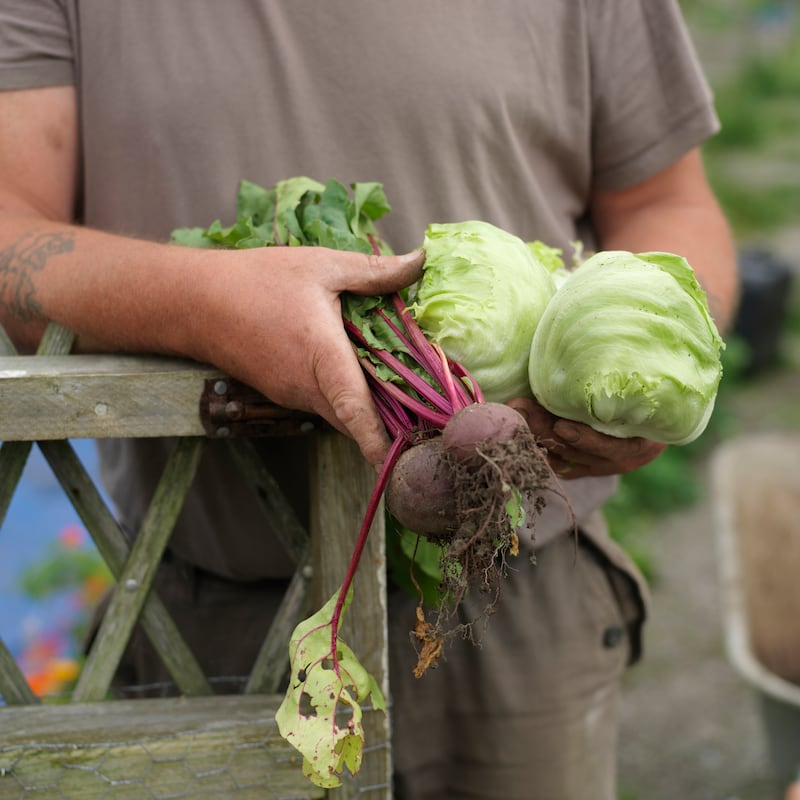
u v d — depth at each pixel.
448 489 1.20
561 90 1.82
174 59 1.67
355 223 1.53
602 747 2.05
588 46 1.84
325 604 1.33
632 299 1.28
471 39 1.71
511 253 1.38
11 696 1.52
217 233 1.53
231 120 1.67
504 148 1.76
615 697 2.09
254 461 1.57
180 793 1.45
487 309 1.34
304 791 1.48
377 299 1.38
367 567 1.45
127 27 1.67
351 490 1.44
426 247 1.40
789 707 2.73
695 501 5.29
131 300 1.39
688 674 4.00
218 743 1.46
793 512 3.33
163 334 1.40
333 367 1.26
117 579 1.53
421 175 1.72
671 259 1.32
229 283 1.32
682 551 4.85
